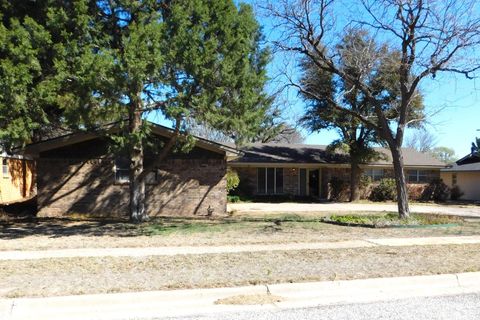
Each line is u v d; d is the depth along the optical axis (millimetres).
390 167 33562
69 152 19188
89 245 11344
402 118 17047
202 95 12719
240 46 13234
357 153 30312
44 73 12688
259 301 7082
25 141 12289
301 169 32250
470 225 16156
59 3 12914
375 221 16016
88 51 11883
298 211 22750
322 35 16406
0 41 11414
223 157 20234
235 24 13398
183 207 19844
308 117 29141
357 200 31312
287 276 8148
